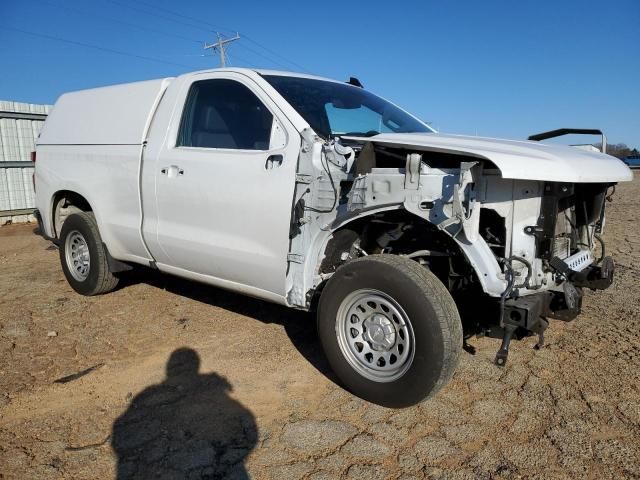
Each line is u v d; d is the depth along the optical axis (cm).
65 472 269
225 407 335
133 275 645
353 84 514
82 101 550
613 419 321
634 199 1680
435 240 358
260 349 424
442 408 335
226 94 417
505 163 277
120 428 310
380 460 281
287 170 356
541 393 353
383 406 328
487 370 387
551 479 266
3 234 1078
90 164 508
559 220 346
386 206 321
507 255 300
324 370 388
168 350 423
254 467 275
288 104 378
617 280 638
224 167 390
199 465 276
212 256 404
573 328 471
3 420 318
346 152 342
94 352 419
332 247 358
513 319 292
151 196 445
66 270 564
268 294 384
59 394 350
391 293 309
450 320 298
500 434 306
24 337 449
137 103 479
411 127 460
